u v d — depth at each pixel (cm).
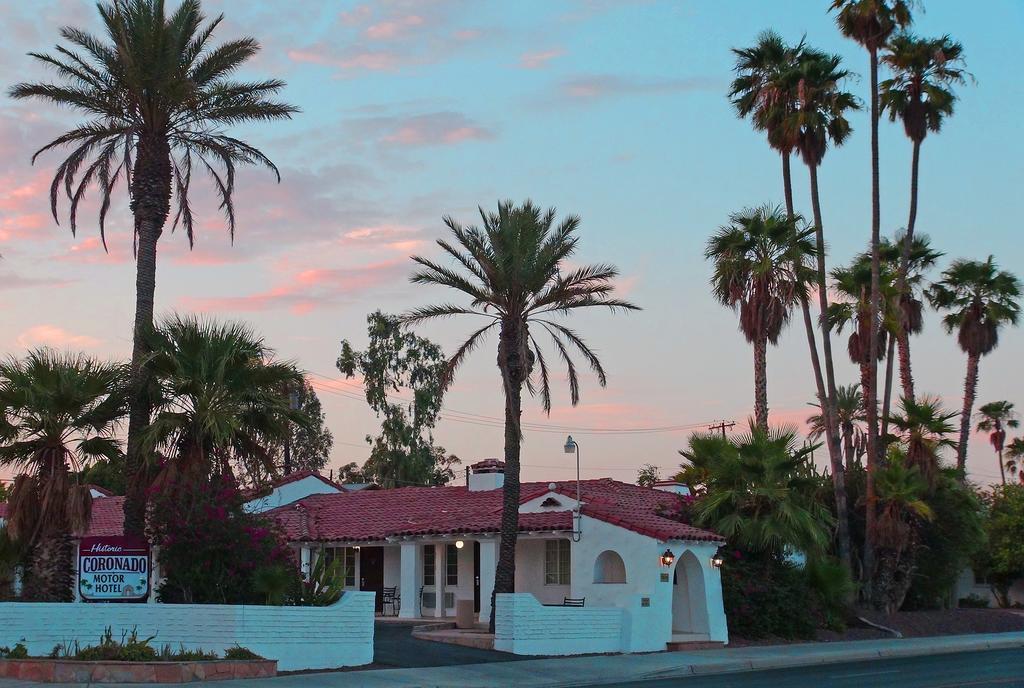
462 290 3027
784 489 3462
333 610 2448
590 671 2505
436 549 3719
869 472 4153
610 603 3144
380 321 6738
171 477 2488
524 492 3825
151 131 2875
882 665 2781
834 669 2669
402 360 6725
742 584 3416
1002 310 5453
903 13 4403
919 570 4316
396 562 3881
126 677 2053
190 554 2434
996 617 4356
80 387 2411
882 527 4059
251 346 2628
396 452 6588
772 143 4422
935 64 4575
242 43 2934
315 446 7412
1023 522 5278
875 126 4419
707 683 2275
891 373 4650
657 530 3109
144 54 2784
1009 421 9238
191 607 2297
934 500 4300
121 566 2330
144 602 2339
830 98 4388
